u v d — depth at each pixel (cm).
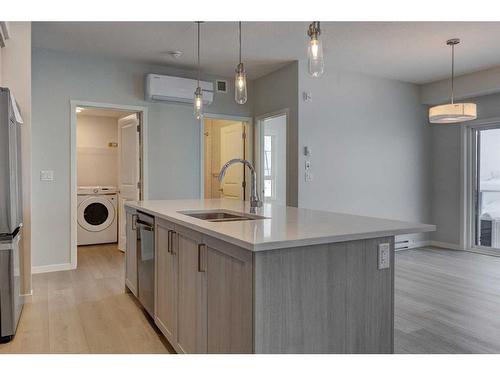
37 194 430
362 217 232
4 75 319
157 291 262
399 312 305
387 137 557
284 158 673
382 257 185
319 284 166
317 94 490
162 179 507
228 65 495
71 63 448
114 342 252
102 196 605
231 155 606
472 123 549
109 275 420
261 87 552
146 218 289
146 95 486
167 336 241
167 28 373
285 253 157
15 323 260
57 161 440
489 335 261
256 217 243
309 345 163
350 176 520
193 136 527
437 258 509
